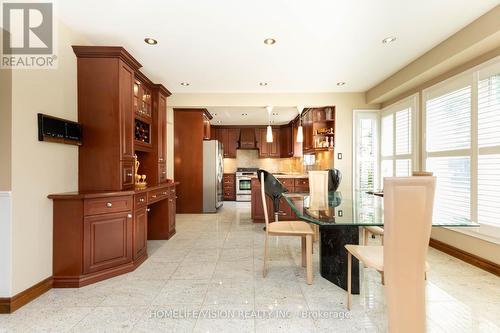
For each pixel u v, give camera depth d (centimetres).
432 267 263
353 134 472
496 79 246
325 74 380
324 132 507
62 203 224
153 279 238
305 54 311
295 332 161
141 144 337
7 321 172
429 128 340
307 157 664
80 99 255
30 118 201
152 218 374
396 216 130
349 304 187
